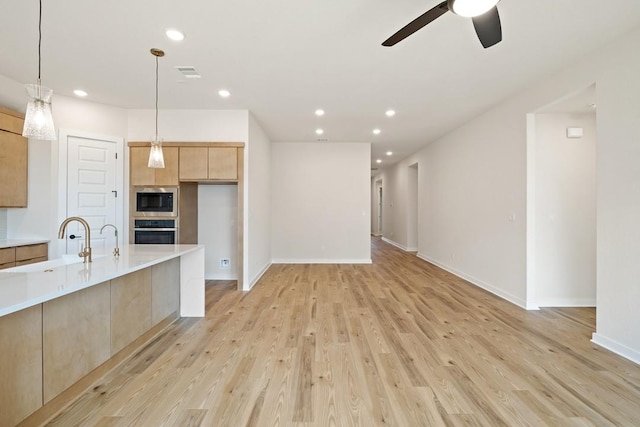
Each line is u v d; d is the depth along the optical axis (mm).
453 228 5902
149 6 2287
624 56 2627
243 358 2586
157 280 3111
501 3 2240
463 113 4809
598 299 2854
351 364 2488
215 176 4629
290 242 7035
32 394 1719
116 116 4547
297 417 1853
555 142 3895
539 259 3926
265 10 2340
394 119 5145
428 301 4184
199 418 1842
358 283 5172
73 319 2023
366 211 7039
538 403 1990
